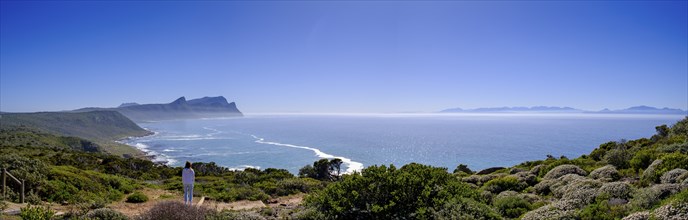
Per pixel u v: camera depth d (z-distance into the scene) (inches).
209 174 2022.6
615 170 617.9
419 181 438.6
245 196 850.8
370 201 424.5
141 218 412.8
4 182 577.0
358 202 423.2
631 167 680.4
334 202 419.2
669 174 486.9
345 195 430.3
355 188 430.9
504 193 584.7
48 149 3309.5
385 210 404.2
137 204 717.3
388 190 428.5
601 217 367.6
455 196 435.2
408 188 431.5
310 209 446.0
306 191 1034.1
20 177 648.4
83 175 829.2
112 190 820.0
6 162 703.1
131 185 976.3
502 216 450.3
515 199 502.3
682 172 477.4
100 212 473.7
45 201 631.2
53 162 1943.9
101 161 2353.6
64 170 818.8
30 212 412.2
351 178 444.1
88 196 709.3
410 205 419.2
